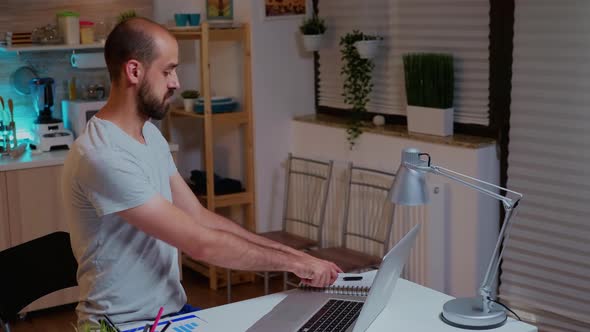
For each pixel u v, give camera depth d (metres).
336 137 4.80
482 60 4.09
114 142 2.28
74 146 2.31
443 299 2.61
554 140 3.78
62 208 4.50
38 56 4.92
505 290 4.09
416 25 4.41
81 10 4.95
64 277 2.81
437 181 4.15
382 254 4.42
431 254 4.15
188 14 4.95
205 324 2.40
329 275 2.59
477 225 4.03
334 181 4.73
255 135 5.00
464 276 4.12
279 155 5.12
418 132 4.32
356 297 2.58
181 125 5.46
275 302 2.58
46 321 4.50
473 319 2.35
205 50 4.71
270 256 2.47
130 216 2.26
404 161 2.46
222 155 5.40
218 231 2.38
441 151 4.15
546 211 3.86
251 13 4.87
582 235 3.72
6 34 4.65
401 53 4.54
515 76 3.90
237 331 2.34
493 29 4.00
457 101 4.26
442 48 4.29
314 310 2.48
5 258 2.63
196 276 5.28
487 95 4.10
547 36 3.74
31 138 4.93
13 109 4.87
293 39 5.06
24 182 4.38
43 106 4.79
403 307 2.54
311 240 4.52
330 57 5.02
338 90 5.02
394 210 4.22
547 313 3.93
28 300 2.66
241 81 5.08
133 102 2.35
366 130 4.59
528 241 3.95
